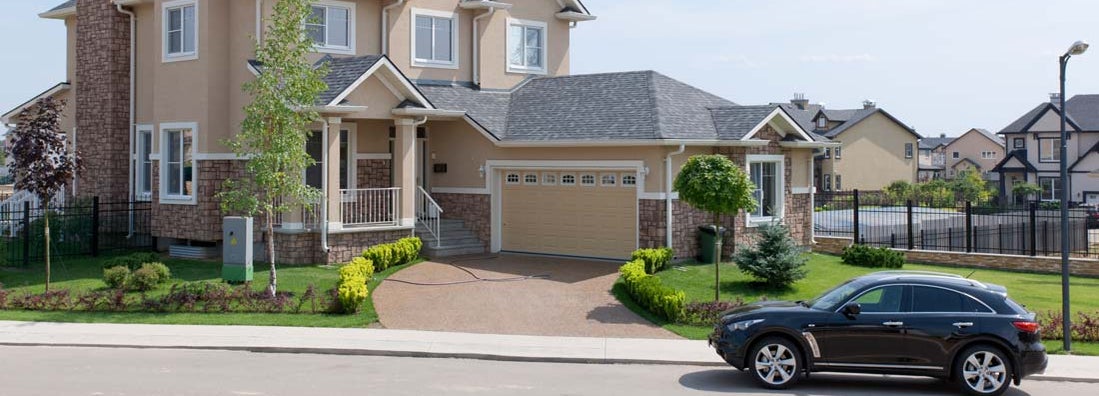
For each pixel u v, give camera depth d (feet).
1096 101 207.10
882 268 81.35
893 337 41.22
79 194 92.73
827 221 115.44
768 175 84.79
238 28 79.25
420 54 91.45
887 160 225.56
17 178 63.72
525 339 52.31
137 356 47.42
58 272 73.72
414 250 79.20
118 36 90.22
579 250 82.74
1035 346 40.40
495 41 96.32
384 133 86.69
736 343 42.42
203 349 49.60
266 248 77.66
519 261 81.35
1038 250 103.30
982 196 199.11
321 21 84.07
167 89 82.12
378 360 47.42
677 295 57.52
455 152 89.35
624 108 82.17
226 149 79.71
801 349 42.14
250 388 39.93
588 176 81.97
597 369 45.88
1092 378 44.42
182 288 60.80
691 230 79.71
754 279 71.56
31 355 47.47
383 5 88.02
